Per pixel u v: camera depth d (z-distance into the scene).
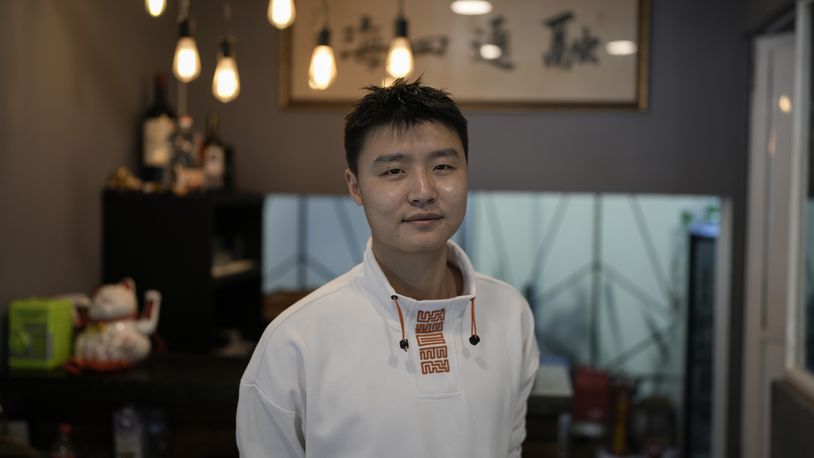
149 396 2.59
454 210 1.28
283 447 1.38
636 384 4.92
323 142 3.82
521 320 1.49
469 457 1.31
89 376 2.61
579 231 4.93
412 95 1.29
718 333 3.85
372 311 1.35
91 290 3.12
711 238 4.10
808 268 2.83
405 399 1.30
